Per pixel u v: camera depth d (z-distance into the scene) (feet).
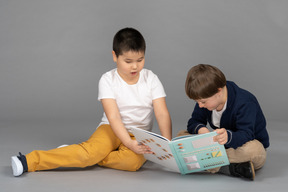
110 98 6.75
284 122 10.41
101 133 6.64
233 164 5.98
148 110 7.00
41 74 12.55
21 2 12.62
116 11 12.89
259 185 5.68
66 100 12.10
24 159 6.23
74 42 12.76
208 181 5.86
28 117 11.16
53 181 5.89
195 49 12.83
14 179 5.97
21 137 8.87
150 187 5.61
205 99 5.80
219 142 5.54
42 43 12.66
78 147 6.31
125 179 5.99
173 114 11.35
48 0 12.69
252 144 5.88
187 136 5.90
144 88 6.91
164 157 5.92
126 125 6.94
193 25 12.88
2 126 10.05
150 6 12.93
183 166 5.82
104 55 12.80
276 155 7.34
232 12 12.74
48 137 8.93
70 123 10.55
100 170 6.48
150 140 5.79
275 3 12.59
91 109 11.80
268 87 12.22
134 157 6.31
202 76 5.70
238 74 12.56
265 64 12.50
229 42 12.73
